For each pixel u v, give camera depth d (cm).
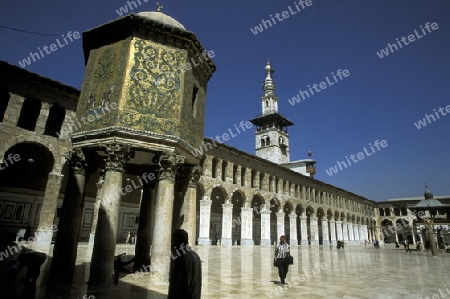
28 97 2184
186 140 1021
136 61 962
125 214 3133
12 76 2109
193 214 1096
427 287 1080
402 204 7625
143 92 945
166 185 912
